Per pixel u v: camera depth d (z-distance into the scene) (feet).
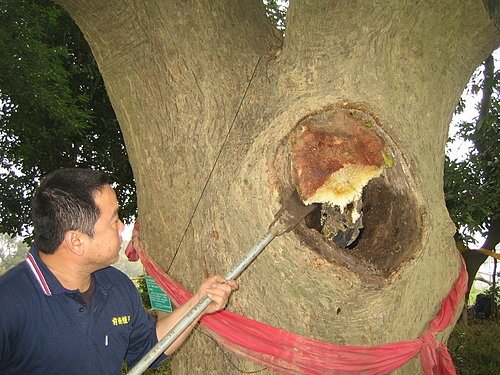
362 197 6.76
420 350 7.08
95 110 25.26
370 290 6.17
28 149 22.82
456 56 7.75
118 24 7.85
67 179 5.41
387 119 6.63
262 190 6.25
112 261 5.65
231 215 6.81
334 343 6.65
